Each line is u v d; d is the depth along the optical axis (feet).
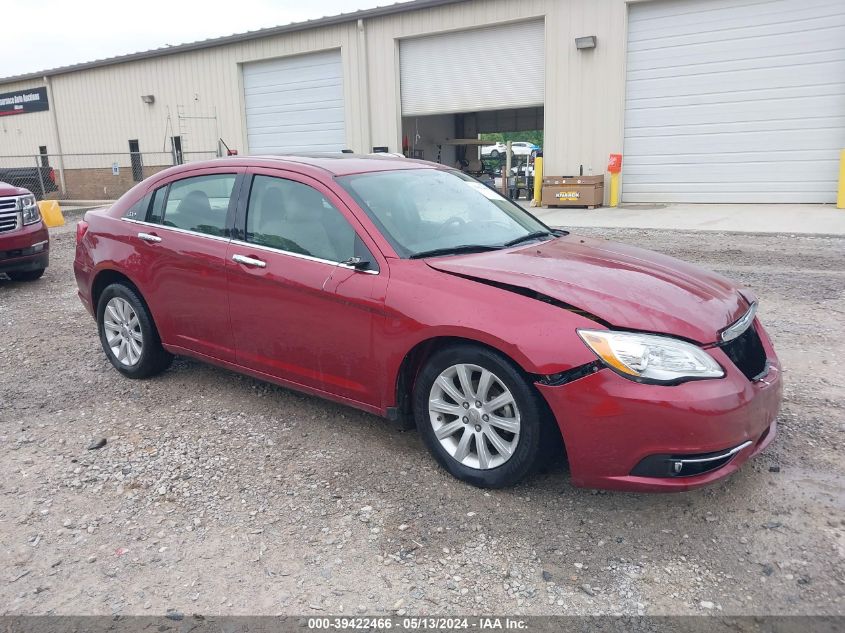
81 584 9.58
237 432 14.10
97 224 17.39
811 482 11.39
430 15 61.21
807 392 15.02
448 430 11.73
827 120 47.52
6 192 28.48
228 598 9.20
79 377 17.66
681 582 9.17
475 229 13.85
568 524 10.52
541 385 10.28
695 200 52.70
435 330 11.18
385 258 12.16
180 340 15.72
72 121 91.04
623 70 53.01
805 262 28.68
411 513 10.95
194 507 11.41
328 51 68.33
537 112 81.10
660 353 9.83
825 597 8.77
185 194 15.67
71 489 12.09
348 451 13.10
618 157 52.90
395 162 15.34
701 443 9.62
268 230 13.89
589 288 10.90
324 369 13.04
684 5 50.52
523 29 57.62
